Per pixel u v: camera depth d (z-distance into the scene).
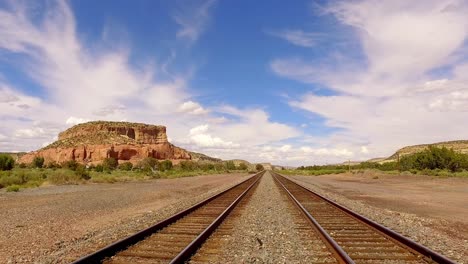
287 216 14.82
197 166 140.12
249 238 10.31
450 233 12.23
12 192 28.11
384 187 37.03
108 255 8.30
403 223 13.72
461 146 161.75
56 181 38.81
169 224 12.66
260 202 20.59
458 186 36.56
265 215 15.10
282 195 25.55
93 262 7.66
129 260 7.94
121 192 28.95
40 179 42.84
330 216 14.99
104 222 14.12
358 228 12.14
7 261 8.34
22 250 9.44
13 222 14.12
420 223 14.18
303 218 14.28
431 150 67.25
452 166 64.06
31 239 10.88
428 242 10.14
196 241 9.09
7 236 11.37
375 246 9.35
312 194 26.11
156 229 11.50
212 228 11.41
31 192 28.19
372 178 57.53
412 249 8.75
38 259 8.36
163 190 32.16
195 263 7.84
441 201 23.23
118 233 11.41
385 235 10.70
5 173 44.91
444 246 9.73
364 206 19.83
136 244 9.48
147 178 58.56
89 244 9.92
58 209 18.05
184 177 69.06
